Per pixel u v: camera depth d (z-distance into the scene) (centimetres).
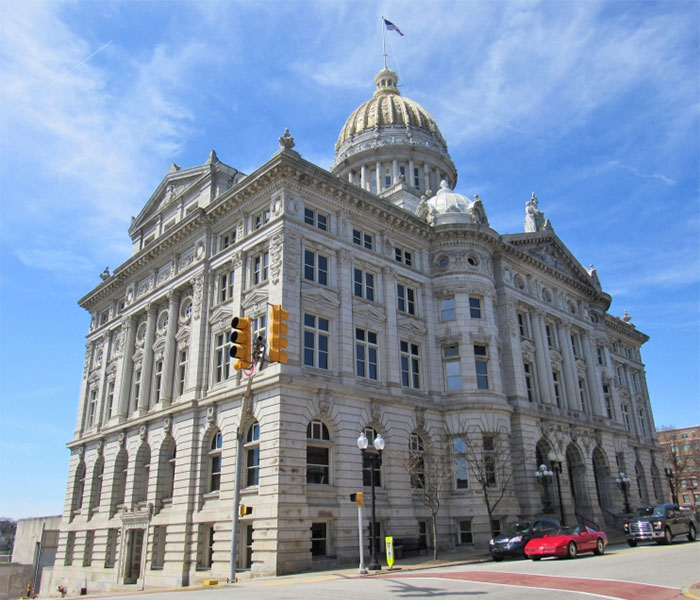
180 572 3453
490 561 2964
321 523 3250
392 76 8081
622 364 7244
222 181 4634
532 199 6066
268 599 1589
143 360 4591
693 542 3456
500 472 3978
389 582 2003
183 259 4516
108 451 4716
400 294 4303
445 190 5134
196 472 3678
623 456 5703
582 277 6003
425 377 4206
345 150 7231
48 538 5675
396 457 3694
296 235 3634
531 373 4925
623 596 1445
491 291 4578
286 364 3306
